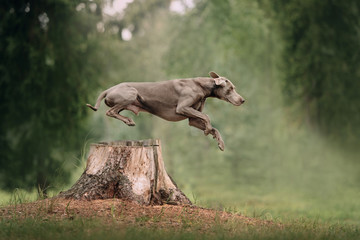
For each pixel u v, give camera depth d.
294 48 22.50
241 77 28.09
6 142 17.14
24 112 16.95
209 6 25.33
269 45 25.03
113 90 7.43
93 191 7.26
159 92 7.54
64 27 16.78
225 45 25.55
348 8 21.66
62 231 5.72
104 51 17.97
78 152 16.55
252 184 25.23
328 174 22.44
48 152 16.89
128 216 6.60
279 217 10.04
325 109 22.62
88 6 17.45
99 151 7.66
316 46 21.64
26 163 16.94
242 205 14.86
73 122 17.05
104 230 5.71
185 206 7.50
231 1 25.27
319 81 22.25
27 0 16.56
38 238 5.48
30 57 16.09
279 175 24.72
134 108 7.57
